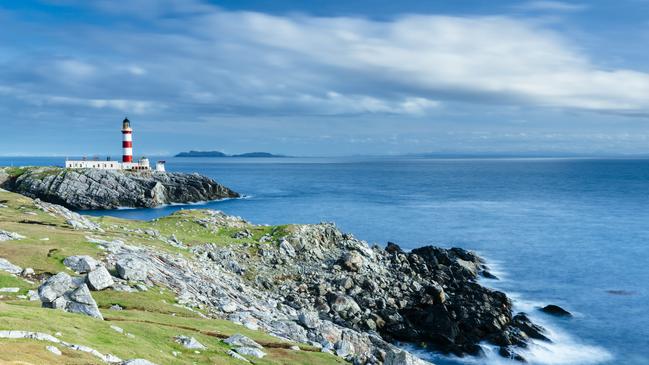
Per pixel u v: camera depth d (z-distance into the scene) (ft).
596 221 606.96
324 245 363.56
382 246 467.93
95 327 123.85
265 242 343.46
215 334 153.58
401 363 140.26
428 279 328.90
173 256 248.52
